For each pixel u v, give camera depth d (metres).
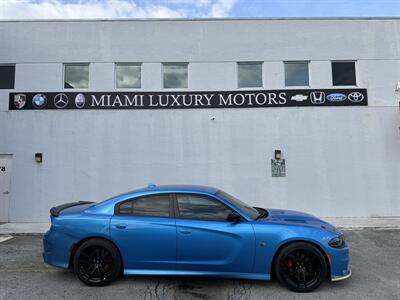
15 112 10.70
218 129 10.74
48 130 10.66
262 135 10.73
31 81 10.80
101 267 4.87
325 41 11.02
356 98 10.87
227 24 11.02
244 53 10.96
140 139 10.69
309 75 11.00
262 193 10.59
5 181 10.52
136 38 10.98
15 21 10.92
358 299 4.38
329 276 4.62
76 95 10.77
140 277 5.22
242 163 10.66
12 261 6.20
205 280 5.09
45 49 10.91
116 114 10.73
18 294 4.60
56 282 5.05
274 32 11.02
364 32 11.05
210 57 10.95
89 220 4.92
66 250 4.91
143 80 10.87
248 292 4.63
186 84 11.02
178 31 10.99
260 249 4.66
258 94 10.84
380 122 10.78
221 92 10.84
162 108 10.77
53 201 10.49
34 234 8.81
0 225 9.89
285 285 4.65
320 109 10.79
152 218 4.89
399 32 11.09
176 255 4.77
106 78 10.85
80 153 10.62
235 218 4.73
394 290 4.68
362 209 10.55
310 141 10.72
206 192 5.06
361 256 6.44
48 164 10.58
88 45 10.94
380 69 10.98
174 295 4.55
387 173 10.64
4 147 10.60
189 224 4.78
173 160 10.65
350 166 10.66
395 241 7.69
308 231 4.67
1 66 10.98
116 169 10.61
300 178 10.62
